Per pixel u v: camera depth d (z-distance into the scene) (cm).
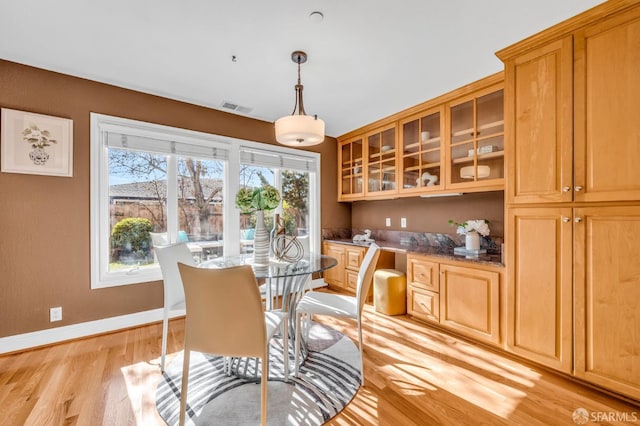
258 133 358
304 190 411
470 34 190
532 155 195
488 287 225
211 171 326
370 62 224
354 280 365
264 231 226
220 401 166
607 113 163
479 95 259
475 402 165
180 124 301
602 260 166
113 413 155
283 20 176
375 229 412
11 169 221
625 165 157
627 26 156
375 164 375
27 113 226
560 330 182
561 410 158
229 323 143
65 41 197
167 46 204
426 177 310
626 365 158
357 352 225
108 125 262
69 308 245
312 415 155
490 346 231
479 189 262
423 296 277
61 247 242
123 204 275
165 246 219
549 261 187
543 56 190
